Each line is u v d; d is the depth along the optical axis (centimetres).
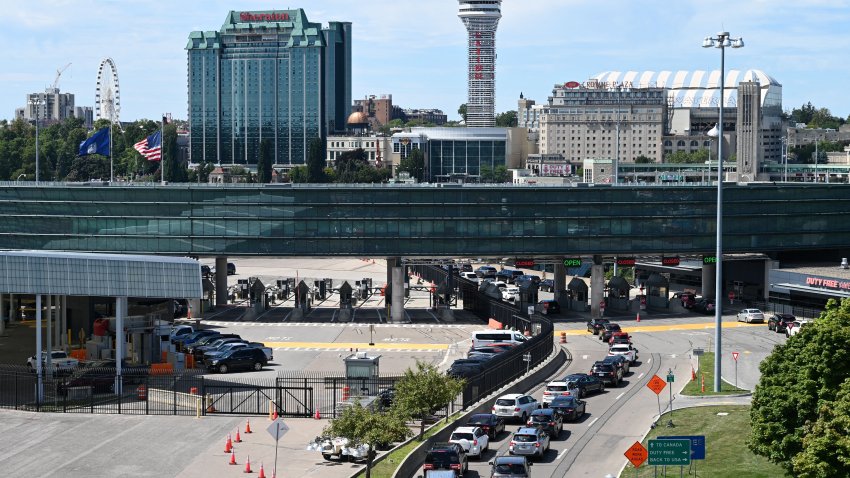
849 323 6950
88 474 7500
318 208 15850
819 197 16712
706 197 16250
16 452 8088
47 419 9112
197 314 15912
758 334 14175
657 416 9212
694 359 12312
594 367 10788
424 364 8856
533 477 7344
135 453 8031
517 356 10881
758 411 7156
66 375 10356
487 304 16075
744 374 11144
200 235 16025
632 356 12050
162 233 16050
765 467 7325
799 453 6538
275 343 13850
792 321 14200
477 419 8538
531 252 15925
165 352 11912
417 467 7706
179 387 10431
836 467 6269
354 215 15825
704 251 16300
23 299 14662
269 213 15900
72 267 10194
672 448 6378
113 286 10338
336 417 8481
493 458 7931
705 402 9706
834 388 6800
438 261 16938
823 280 15125
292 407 9538
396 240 15812
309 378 10519
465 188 15800
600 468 7562
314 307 17812
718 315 10188
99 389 10262
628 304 16838
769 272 16312
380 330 15100
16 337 13425
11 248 16350
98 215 16138
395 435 7325
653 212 16138
